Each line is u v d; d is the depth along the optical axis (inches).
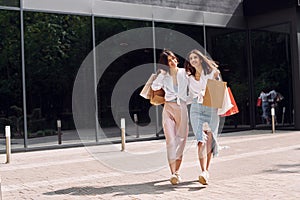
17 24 502.3
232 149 428.8
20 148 487.8
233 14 684.1
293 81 637.9
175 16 616.7
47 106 532.1
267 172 287.9
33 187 269.1
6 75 503.2
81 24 547.8
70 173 319.0
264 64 679.7
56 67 541.0
